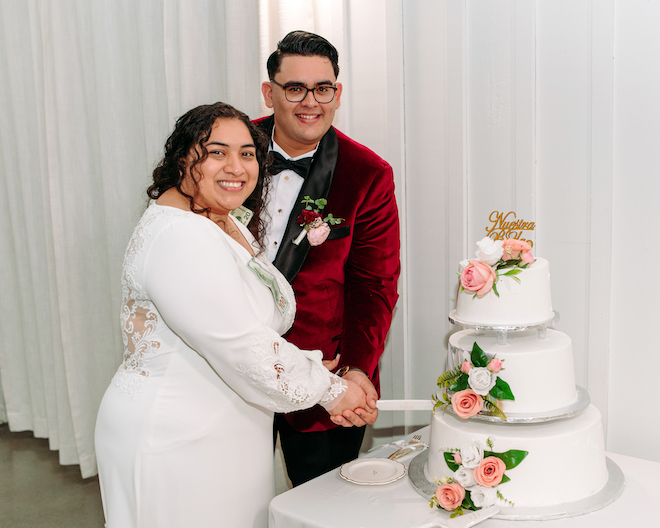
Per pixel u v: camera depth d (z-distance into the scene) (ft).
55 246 10.37
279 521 4.82
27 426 13.11
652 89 6.26
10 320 12.73
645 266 6.48
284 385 4.59
